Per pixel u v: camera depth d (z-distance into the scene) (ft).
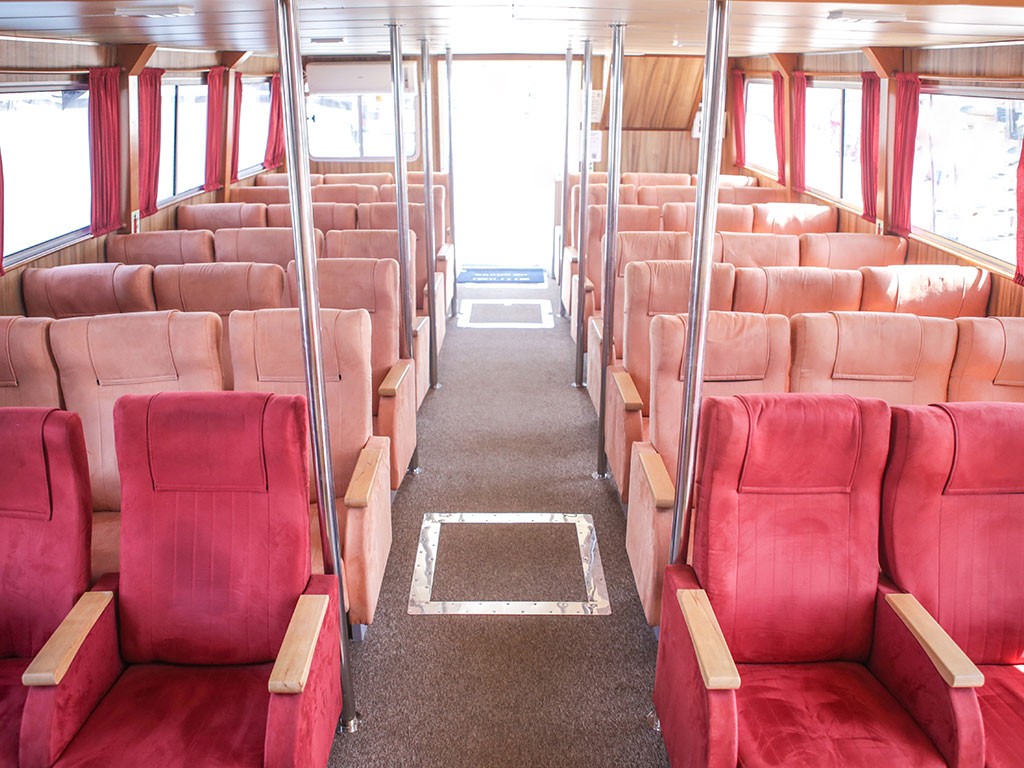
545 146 33.65
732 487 7.63
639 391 13.28
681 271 13.06
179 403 7.50
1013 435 7.55
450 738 8.84
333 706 7.95
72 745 6.76
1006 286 13.66
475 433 16.84
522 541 12.82
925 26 11.43
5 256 14.56
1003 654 7.88
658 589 9.52
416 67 30.81
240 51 24.77
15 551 7.69
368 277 13.46
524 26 13.37
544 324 24.86
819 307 13.52
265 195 23.94
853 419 7.56
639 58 28.68
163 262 16.56
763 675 7.68
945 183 16.67
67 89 16.40
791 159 24.73
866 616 7.77
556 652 10.27
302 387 10.87
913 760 6.62
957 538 7.75
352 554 9.48
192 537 7.63
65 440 7.44
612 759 8.57
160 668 7.76
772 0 8.75
